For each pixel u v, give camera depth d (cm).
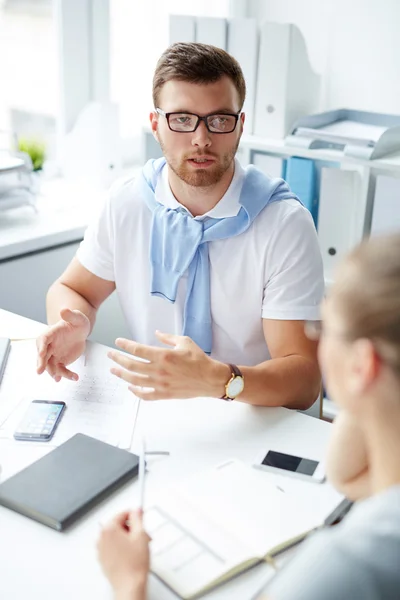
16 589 81
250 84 236
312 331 80
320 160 228
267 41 229
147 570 78
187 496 95
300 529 90
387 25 254
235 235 146
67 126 257
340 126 237
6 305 209
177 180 149
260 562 86
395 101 261
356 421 65
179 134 139
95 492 95
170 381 116
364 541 55
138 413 119
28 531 91
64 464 101
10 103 240
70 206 237
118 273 161
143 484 93
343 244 223
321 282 145
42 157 246
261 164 234
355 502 95
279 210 147
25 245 204
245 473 101
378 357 57
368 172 212
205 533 88
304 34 274
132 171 272
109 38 257
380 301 56
